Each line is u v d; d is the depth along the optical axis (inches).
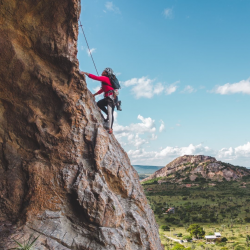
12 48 274.7
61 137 297.1
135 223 330.0
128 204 345.7
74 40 295.9
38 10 271.4
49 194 282.2
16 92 295.0
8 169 290.7
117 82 373.4
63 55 290.4
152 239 353.7
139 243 324.5
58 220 276.2
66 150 297.6
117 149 381.1
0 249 228.1
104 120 375.2
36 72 291.7
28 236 250.8
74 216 285.9
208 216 5521.7
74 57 297.0
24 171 287.4
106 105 384.2
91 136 311.1
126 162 398.3
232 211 5949.8
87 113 319.0
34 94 300.5
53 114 308.3
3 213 275.3
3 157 294.7
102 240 271.7
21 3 261.0
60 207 284.4
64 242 264.1
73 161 297.9
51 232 264.5
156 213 6043.3
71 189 284.8
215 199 7864.2
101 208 281.4
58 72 302.4
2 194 280.8
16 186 283.1
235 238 3683.6
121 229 301.7
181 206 6845.5
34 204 274.4
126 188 340.5
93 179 292.2
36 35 281.6
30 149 301.4
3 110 299.3
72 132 303.0
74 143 301.0
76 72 302.8
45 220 271.1
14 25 270.1
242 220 4928.6
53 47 287.7
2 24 265.0
